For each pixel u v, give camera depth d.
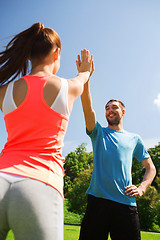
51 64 1.20
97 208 2.17
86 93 2.20
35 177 0.88
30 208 0.81
